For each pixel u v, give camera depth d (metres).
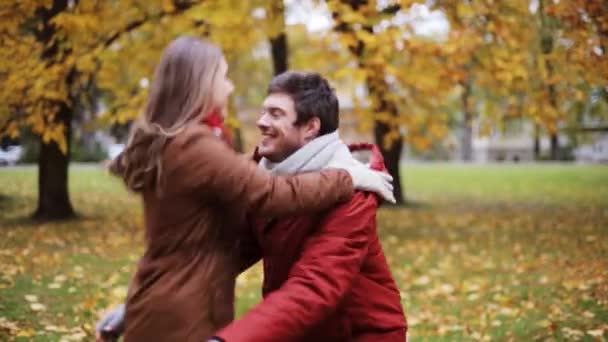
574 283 7.01
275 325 2.13
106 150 35.59
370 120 9.83
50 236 10.19
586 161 50.75
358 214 2.32
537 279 7.45
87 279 7.16
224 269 2.25
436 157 60.28
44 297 6.31
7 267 7.57
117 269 7.75
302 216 2.34
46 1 9.12
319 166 2.39
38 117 9.74
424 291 7.09
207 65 2.21
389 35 8.33
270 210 2.19
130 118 9.97
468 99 11.60
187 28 9.58
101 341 2.45
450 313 6.10
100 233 10.70
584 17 8.12
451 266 8.34
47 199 12.48
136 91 10.65
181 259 2.19
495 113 11.07
